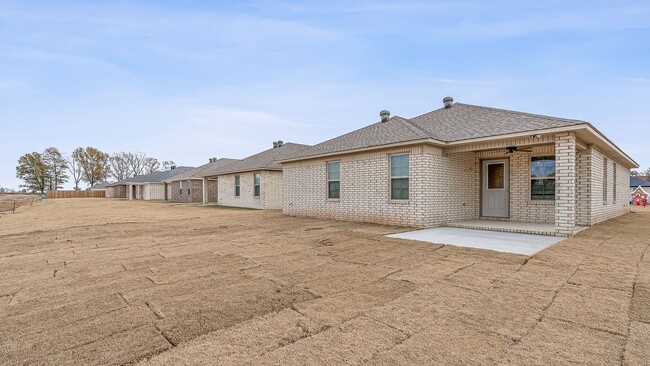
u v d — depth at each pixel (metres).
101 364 2.33
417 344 2.61
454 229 9.23
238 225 10.98
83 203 29.27
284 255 6.09
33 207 24.45
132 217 14.52
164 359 2.39
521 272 4.71
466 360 2.36
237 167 22.86
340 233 8.75
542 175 9.94
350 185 11.81
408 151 9.96
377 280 4.42
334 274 4.74
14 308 3.47
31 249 6.98
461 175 10.78
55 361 2.38
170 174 40.28
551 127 7.82
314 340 2.69
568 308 3.33
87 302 3.63
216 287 4.16
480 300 3.60
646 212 16.50
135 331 2.87
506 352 2.47
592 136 8.35
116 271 5.00
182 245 7.25
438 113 12.84
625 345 2.56
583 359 2.36
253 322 3.06
